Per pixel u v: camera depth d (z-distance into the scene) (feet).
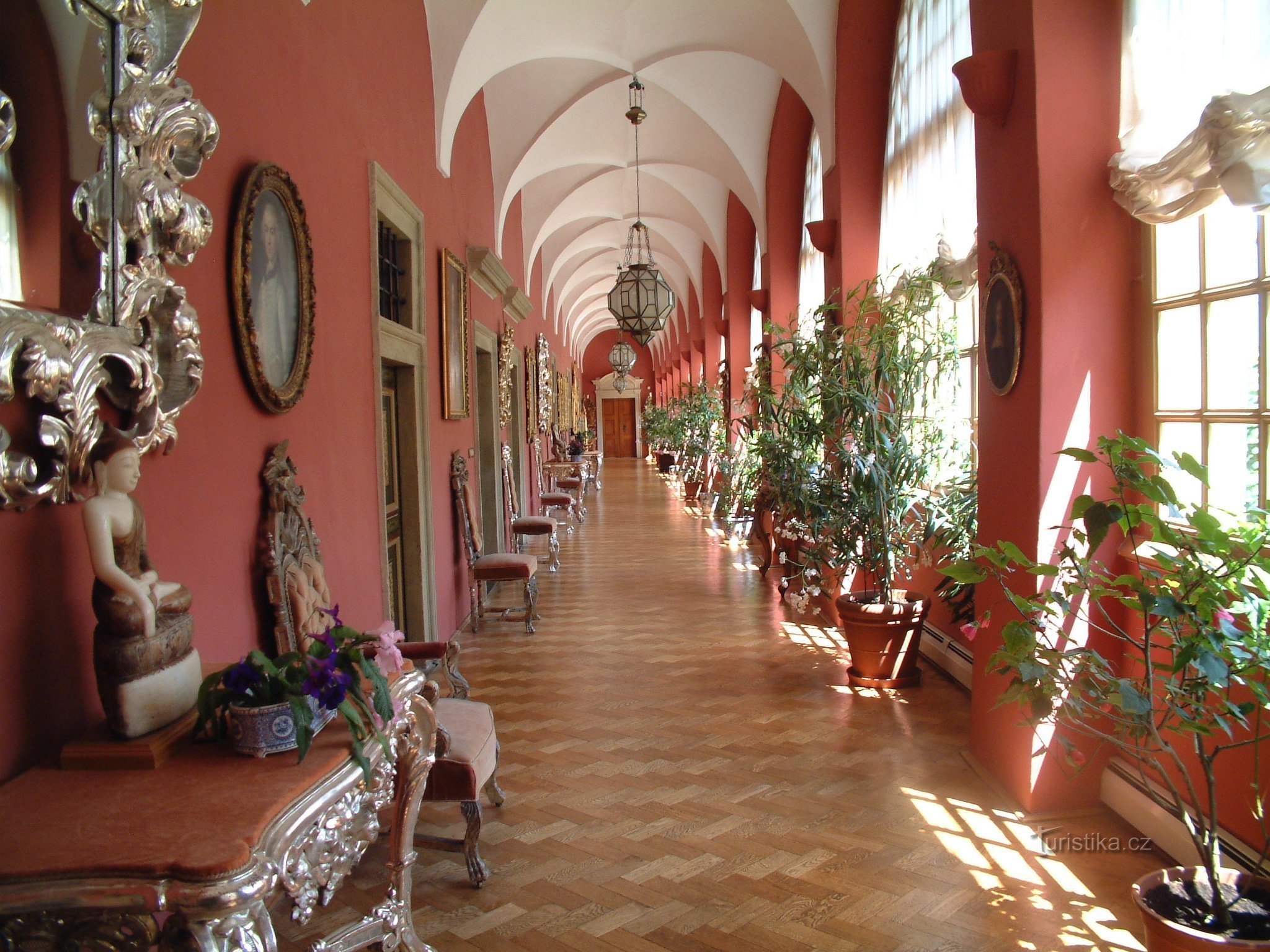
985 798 12.01
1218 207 9.61
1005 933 8.84
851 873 10.05
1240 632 6.72
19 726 5.65
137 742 5.72
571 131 32.40
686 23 24.21
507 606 26.13
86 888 4.44
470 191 25.49
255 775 5.61
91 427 5.82
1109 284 11.15
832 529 17.75
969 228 15.88
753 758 13.62
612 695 17.06
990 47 12.41
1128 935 8.77
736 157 31.76
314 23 11.84
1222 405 9.61
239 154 9.23
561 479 48.32
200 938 4.47
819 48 21.54
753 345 41.88
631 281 34.55
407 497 18.69
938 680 17.67
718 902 9.49
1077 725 8.32
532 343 44.62
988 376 12.69
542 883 9.95
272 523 9.84
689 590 27.89
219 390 8.79
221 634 8.78
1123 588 10.84
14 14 5.37
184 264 7.12
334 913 9.44
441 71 20.24
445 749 9.74
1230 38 8.95
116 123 6.21
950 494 16.51
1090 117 11.07
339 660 6.33
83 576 6.38
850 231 21.54
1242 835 9.04
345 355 13.14
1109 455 7.76
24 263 5.41
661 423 70.03
